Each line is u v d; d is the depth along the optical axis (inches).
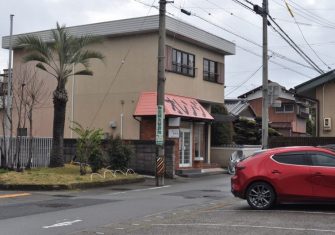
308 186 481.1
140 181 880.9
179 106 1080.2
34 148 994.1
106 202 580.7
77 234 381.4
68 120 1181.7
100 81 1149.1
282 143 928.9
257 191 498.9
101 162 853.2
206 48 1256.8
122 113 1115.3
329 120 981.2
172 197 643.5
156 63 1080.2
